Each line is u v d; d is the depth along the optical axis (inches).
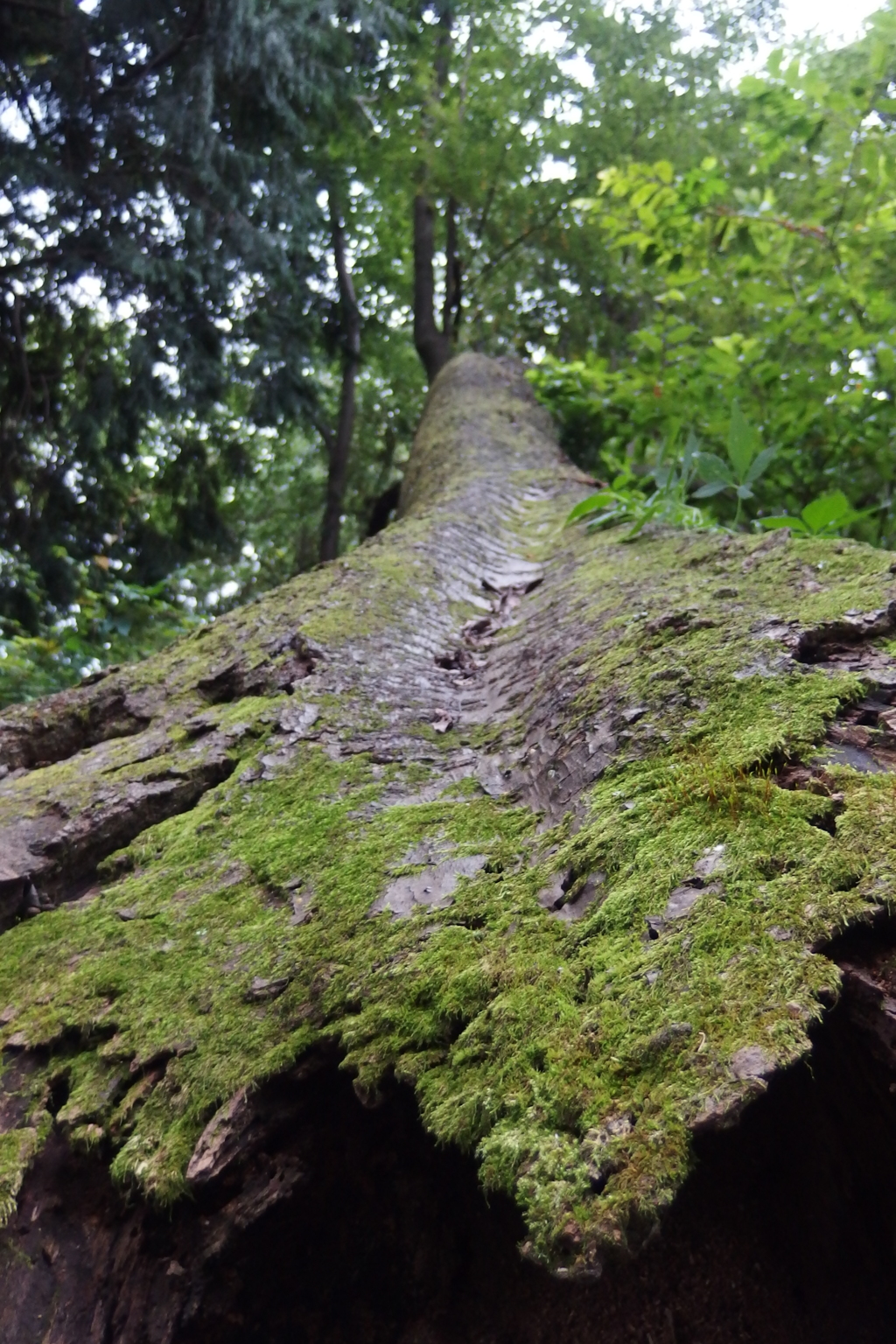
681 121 362.3
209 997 52.3
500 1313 46.2
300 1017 48.0
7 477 285.4
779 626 65.5
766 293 190.4
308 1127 46.9
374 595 112.6
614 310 427.5
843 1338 40.1
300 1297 47.8
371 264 459.5
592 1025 38.3
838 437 187.5
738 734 53.6
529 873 51.5
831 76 191.6
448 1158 47.6
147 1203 45.8
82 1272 46.6
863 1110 39.9
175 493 337.1
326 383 520.1
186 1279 44.7
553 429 282.4
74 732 93.8
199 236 259.8
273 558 498.6
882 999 35.4
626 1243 30.4
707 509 174.2
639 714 61.6
